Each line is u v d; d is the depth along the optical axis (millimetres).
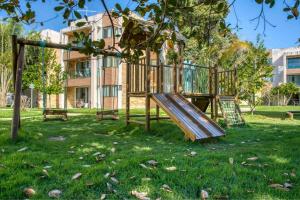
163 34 2713
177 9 2377
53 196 2340
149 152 4141
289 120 11250
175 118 5855
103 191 2477
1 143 4742
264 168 3246
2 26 23391
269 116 13414
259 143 5250
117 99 20672
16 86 5160
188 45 14352
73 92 26250
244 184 2693
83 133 6574
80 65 24375
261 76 14094
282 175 2953
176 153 4066
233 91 10078
